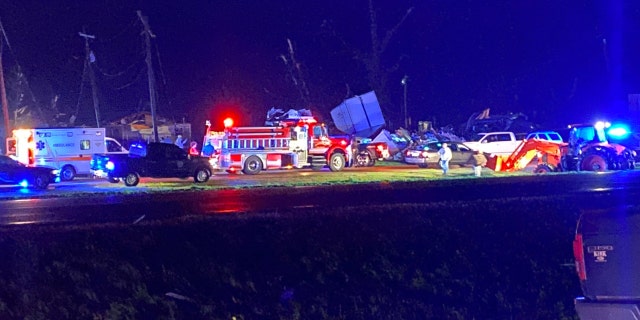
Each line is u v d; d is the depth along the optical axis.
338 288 11.75
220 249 13.43
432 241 14.28
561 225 16.09
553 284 11.90
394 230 14.96
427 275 12.27
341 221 15.69
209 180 34.19
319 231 14.70
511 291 11.52
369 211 17.09
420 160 41.44
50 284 11.42
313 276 12.29
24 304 10.59
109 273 12.02
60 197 25.89
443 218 16.33
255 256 13.14
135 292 11.24
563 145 34.69
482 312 10.50
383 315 10.38
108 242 13.65
